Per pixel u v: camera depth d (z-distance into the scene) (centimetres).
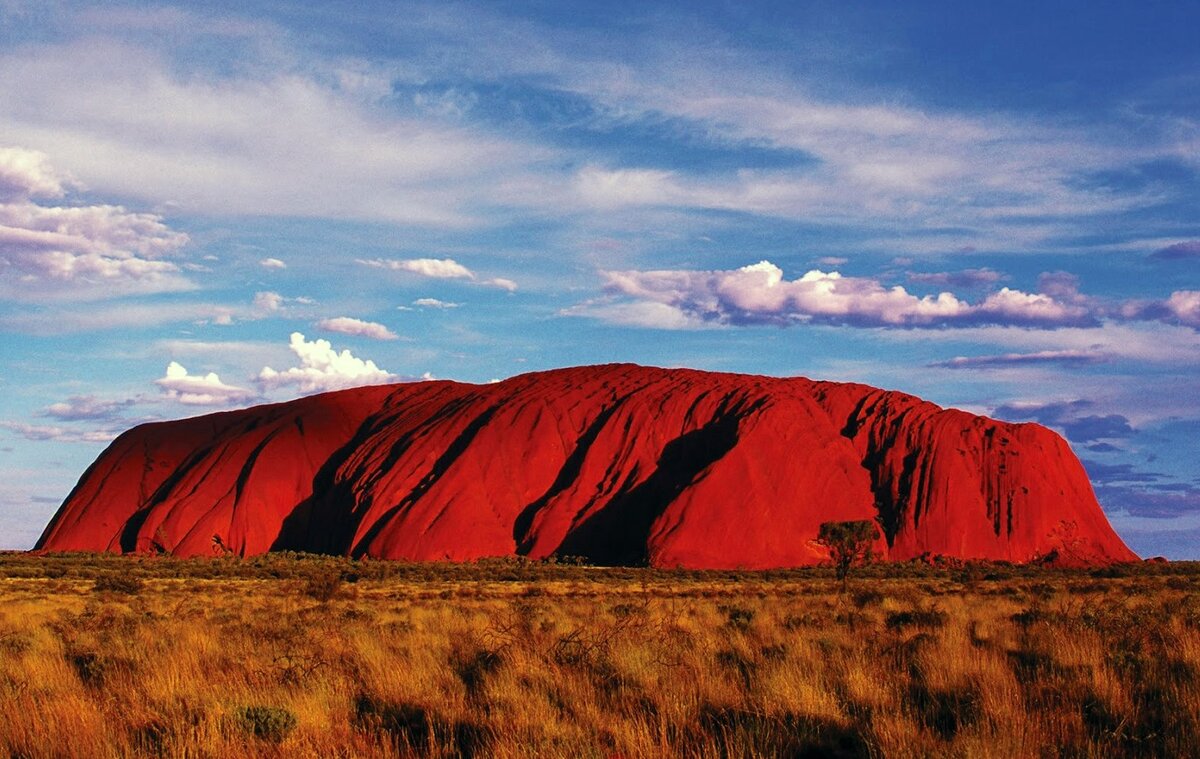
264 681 1255
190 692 1176
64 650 1694
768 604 3534
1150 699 1134
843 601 3588
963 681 1209
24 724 996
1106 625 1805
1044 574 8044
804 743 966
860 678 1181
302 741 984
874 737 948
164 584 6016
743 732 960
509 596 4969
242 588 5728
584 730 1002
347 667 1398
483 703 1135
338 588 4700
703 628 1989
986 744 883
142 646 1639
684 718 1031
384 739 940
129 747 931
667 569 8862
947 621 2170
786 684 1131
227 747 934
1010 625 1984
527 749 913
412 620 2555
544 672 1253
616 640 1456
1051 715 1031
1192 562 11031
